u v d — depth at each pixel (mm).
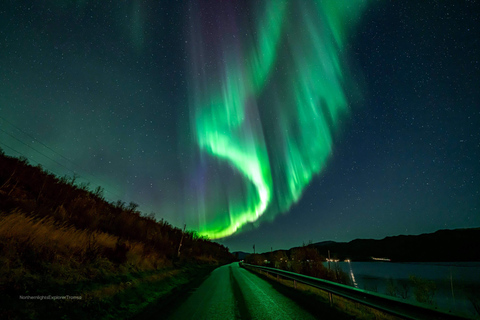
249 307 7926
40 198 14938
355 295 6855
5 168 15852
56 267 7367
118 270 10812
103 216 18781
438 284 30578
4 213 8703
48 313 5285
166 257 22000
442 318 4094
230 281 16891
